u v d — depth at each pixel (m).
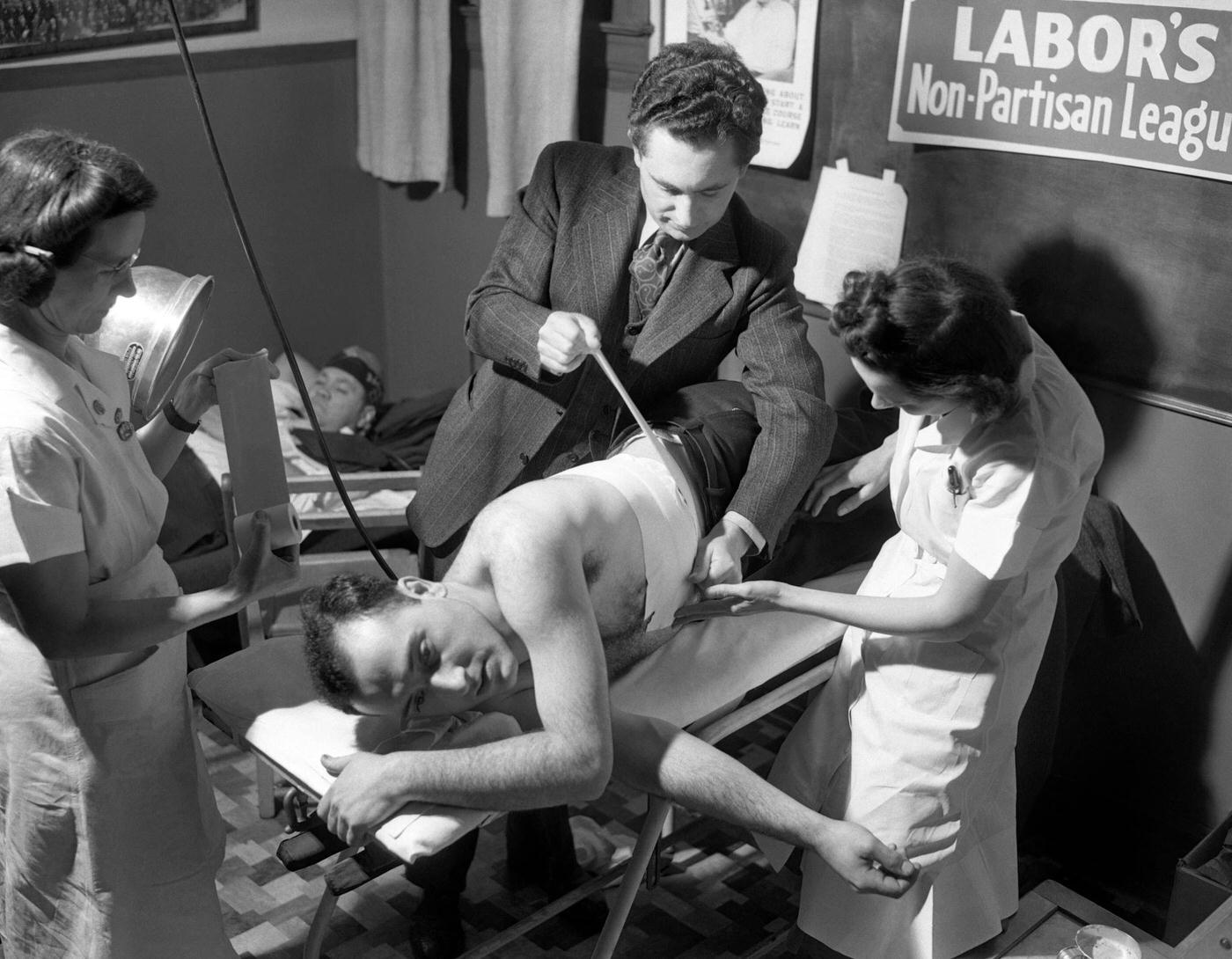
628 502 1.54
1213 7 1.92
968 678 1.55
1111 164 2.11
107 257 1.32
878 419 2.21
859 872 1.42
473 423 1.82
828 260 2.58
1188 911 1.96
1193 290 2.07
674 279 1.72
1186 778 2.31
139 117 3.25
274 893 2.23
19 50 2.95
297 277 3.76
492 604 1.41
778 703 1.67
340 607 1.33
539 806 1.32
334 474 1.78
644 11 2.89
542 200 1.78
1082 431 1.43
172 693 1.56
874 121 2.42
